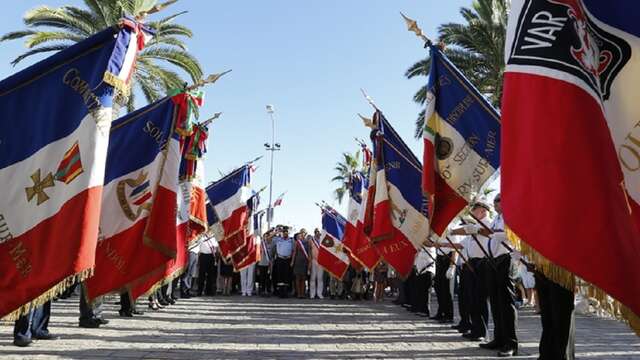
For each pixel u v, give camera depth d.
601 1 3.90
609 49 3.83
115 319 9.71
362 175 13.80
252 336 8.07
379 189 9.07
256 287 20.08
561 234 3.08
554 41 3.48
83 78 4.84
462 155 6.71
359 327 9.50
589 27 3.82
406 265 8.73
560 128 3.26
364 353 6.78
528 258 3.23
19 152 4.63
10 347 6.47
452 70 6.90
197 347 6.92
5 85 4.69
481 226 7.38
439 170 6.74
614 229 3.05
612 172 3.21
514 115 3.53
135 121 7.18
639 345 8.00
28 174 4.59
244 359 6.18
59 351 6.31
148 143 7.16
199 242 15.09
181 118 7.24
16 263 4.42
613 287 2.95
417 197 8.93
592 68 3.49
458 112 6.82
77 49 4.84
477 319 8.04
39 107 4.73
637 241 3.12
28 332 6.65
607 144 3.27
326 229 15.98
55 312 10.40
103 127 4.68
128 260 6.68
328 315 11.62
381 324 10.08
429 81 6.89
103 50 4.92
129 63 4.91
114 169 6.92
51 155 4.64
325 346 7.28
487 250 7.80
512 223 3.27
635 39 3.75
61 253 4.37
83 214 4.46
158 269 6.77
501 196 3.45
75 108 4.76
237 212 14.48
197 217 9.26
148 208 6.88
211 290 16.89
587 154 3.19
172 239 6.85
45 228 4.49
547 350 4.60
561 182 3.16
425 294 11.84
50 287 4.32
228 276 17.38
